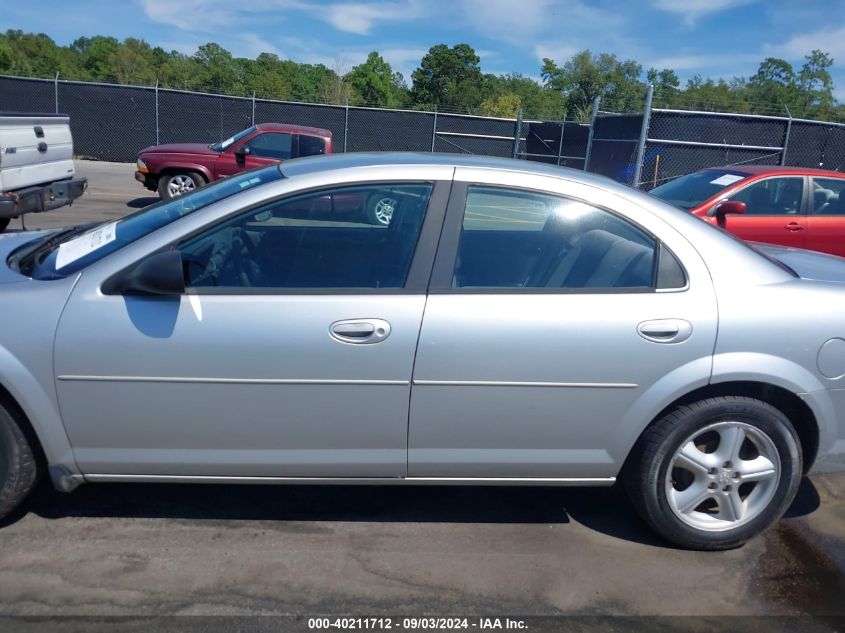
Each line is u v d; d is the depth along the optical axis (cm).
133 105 2205
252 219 305
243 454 304
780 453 318
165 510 342
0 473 301
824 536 348
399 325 293
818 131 1485
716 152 1456
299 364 292
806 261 372
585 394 303
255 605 279
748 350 304
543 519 353
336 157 351
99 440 299
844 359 310
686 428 311
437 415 302
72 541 314
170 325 288
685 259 310
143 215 340
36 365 287
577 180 322
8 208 738
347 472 311
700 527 324
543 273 308
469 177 313
